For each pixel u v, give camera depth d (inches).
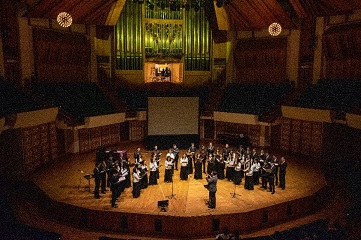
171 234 414.0
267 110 756.6
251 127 805.2
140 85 863.7
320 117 649.0
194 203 452.1
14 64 616.1
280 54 799.7
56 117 650.2
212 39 874.8
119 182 442.6
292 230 349.4
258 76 854.5
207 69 888.3
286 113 730.8
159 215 413.1
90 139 749.3
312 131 703.7
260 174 517.3
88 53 790.5
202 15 858.1
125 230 422.6
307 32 745.0
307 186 524.4
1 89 553.6
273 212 445.7
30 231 345.7
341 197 523.5
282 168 511.2
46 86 679.7
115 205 440.5
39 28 677.3
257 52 832.9
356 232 380.8
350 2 625.6
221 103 847.1
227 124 850.8
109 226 425.4
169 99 748.6
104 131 788.0
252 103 794.2
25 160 569.0
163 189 509.7
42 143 625.9
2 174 568.1
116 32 819.4
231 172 553.6
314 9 696.4
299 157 711.1
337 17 685.9
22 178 560.1
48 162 645.3
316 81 735.1
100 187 513.0
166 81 901.2
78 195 478.3
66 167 615.5
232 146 793.6
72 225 434.9
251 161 519.5
